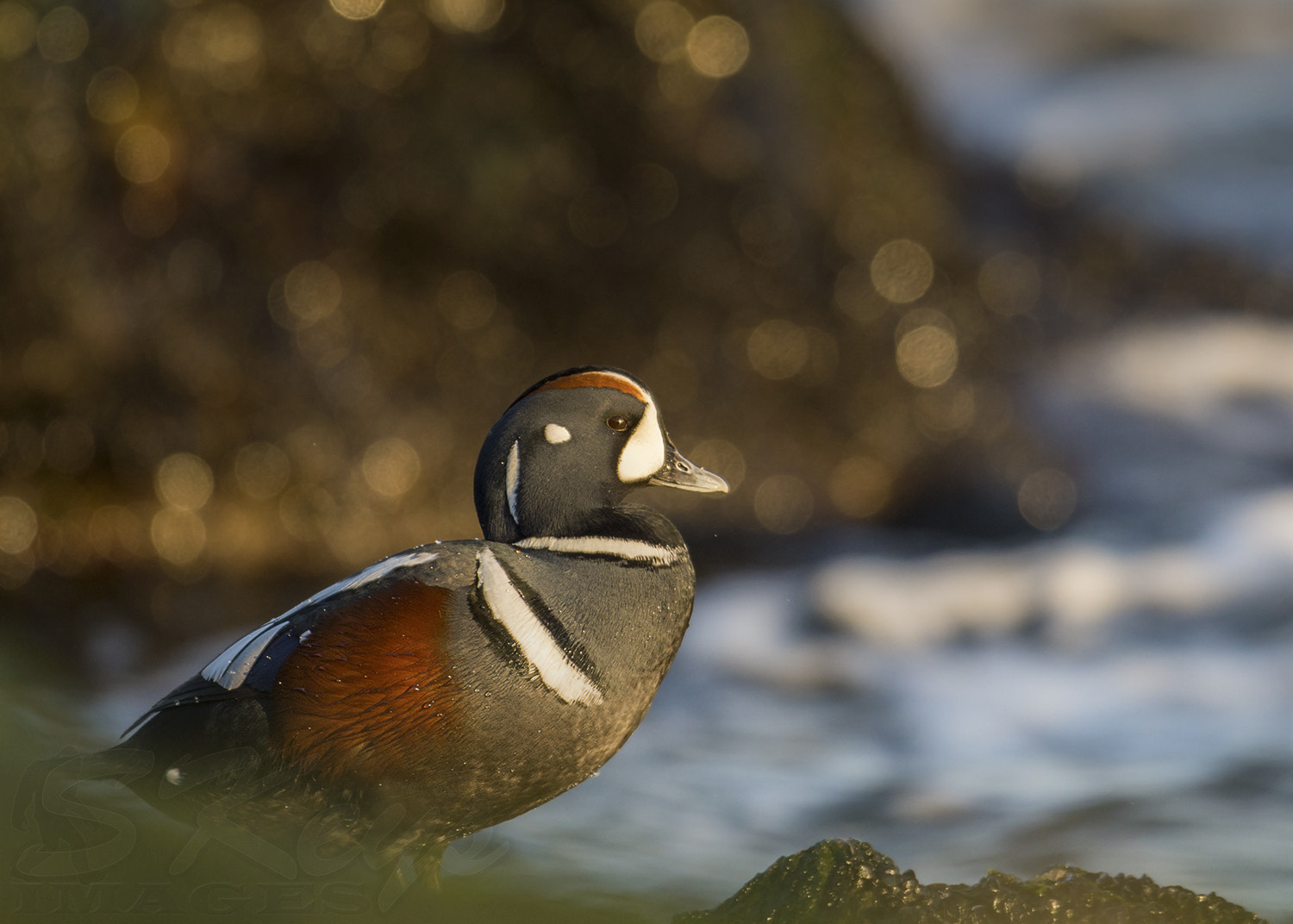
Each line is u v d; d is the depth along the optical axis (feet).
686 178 47.42
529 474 20.08
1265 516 46.96
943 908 17.37
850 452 50.01
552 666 18.71
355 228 44.78
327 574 44.24
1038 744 32.58
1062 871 18.37
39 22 43.73
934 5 103.09
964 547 47.60
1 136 43.39
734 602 42.55
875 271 51.16
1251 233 72.18
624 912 21.17
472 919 19.06
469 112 45.34
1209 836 26.55
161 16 43.62
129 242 43.88
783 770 30.81
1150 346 62.34
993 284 56.39
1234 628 39.55
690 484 20.59
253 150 44.16
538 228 46.19
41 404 43.55
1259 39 98.48
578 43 46.06
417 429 45.37
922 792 29.50
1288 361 61.46
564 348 46.80
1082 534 48.73
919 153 54.65
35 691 29.76
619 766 30.86
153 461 43.86
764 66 48.93
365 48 44.39
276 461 44.42
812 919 17.40
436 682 18.49
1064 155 80.74
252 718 18.67
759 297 48.73
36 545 42.93
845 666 38.14
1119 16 100.94
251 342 44.34
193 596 42.19
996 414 52.95
